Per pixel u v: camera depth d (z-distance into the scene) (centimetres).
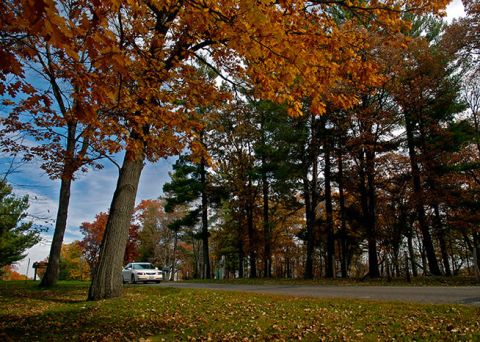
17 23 330
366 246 3631
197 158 717
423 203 2200
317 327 645
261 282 2142
